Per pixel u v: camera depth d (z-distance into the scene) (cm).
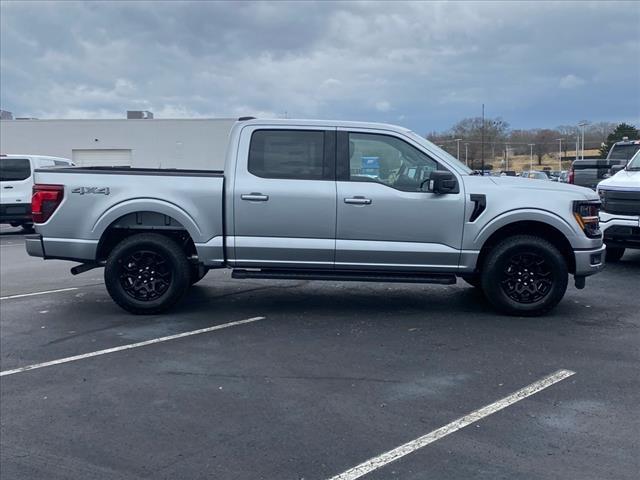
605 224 957
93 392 470
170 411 432
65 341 602
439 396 452
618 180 970
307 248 659
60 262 1184
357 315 692
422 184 662
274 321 668
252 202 657
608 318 671
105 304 764
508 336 603
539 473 339
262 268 676
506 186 662
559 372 499
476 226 654
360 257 660
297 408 434
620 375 491
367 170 663
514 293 675
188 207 662
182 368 521
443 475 338
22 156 1708
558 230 662
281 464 354
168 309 699
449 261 662
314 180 659
